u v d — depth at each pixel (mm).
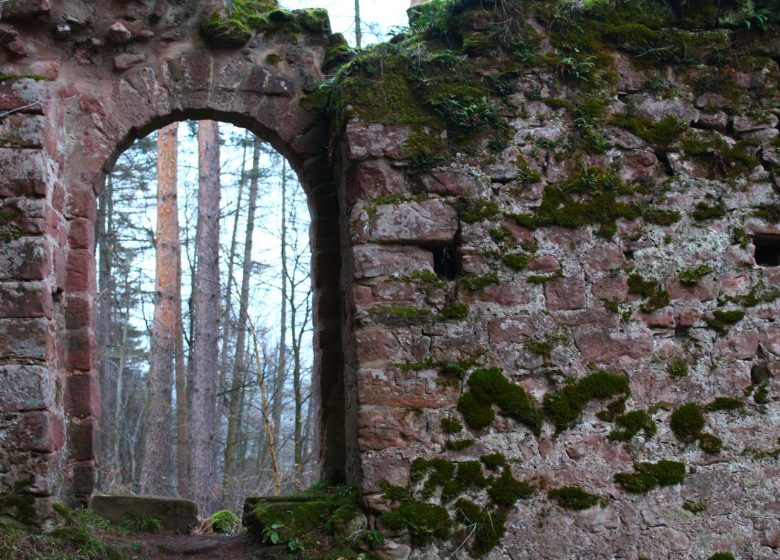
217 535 4910
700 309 4500
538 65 4707
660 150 4695
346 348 4695
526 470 4223
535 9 4793
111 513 4781
